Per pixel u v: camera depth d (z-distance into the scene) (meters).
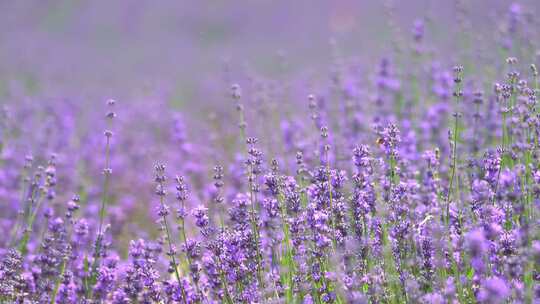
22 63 26.03
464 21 12.06
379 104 11.27
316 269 5.71
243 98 14.65
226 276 5.87
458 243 5.46
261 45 28.62
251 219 6.06
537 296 4.86
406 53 13.12
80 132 14.94
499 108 7.92
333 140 9.59
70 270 6.59
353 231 5.93
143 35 35.19
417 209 6.39
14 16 39.72
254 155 6.24
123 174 12.16
